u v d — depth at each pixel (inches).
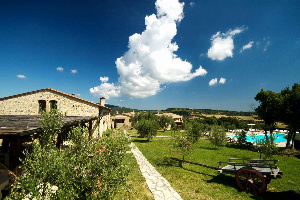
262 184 268.7
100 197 123.9
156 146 741.9
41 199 106.9
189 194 269.7
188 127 465.7
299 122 705.0
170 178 338.0
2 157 287.7
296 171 414.6
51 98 690.2
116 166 141.6
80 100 699.4
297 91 698.8
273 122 786.8
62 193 107.3
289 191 289.4
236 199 257.6
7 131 177.8
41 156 123.6
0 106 677.9
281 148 792.3
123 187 141.5
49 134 153.2
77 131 148.7
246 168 290.8
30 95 687.1
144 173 360.2
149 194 264.1
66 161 125.6
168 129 1830.7
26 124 237.6
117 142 150.9
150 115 1808.6
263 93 786.8
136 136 1155.3
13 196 105.0
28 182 104.7
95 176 127.6
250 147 746.2
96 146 145.9
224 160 506.9
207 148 742.5
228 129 1537.9
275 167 288.4
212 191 282.2
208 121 1926.7
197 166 431.8
